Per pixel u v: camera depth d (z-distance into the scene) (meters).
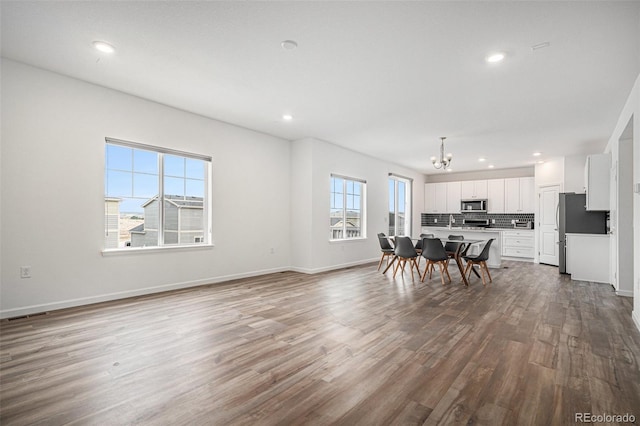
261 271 5.85
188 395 1.93
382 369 2.28
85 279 3.77
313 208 6.15
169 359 2.41
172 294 4.36
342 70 3.32
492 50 2.88
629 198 4.51
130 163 4.28
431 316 3.51
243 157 5.53
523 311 3.73
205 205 5.12
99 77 3.62
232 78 3.57
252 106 4.46
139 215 4.36
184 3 2.32
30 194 3.40
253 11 2.39
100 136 3.87
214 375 2.17
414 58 3.05
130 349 2.57
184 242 4.85
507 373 2.23
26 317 3.32
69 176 3.65
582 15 2.35
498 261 6.91
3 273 3.25
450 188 9.94
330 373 2.22
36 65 3.37
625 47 2.78
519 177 9.01
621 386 2.05
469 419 1.71
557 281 5.54
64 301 3.62
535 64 3.12
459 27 2.54
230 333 2.94
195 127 4.83
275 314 3.53
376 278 5.69
